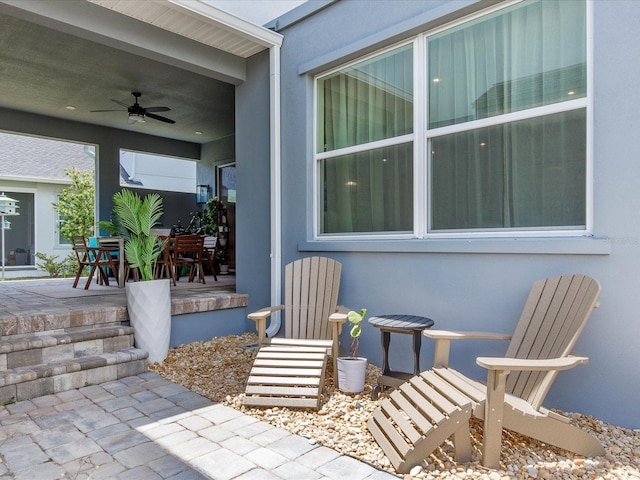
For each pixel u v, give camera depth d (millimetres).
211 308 4781
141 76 5785
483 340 3217
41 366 3322
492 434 2182
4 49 4922
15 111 7156
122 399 3146
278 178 4723
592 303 2395
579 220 2908
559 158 2992
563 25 2984
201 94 6543
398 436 2303
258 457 2314
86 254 6336
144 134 8828
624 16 2668
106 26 3961
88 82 5988
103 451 2379
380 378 3166
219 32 4395
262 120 4996
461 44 3488
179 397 3191
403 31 3678
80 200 11469
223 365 3922
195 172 11141
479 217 3387
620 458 2285
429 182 3674
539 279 2963
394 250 3717
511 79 3229
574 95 2932
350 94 4254
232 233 8969
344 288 4137
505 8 3244
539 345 2662
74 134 7816
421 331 3154
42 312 3811
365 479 2104
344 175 4309
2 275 10906
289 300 4074
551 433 2260
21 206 11625
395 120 3898
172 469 2191
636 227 2617
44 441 2494
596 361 2746
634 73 2631
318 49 4391
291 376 3035
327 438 2520
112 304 4316
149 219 4355
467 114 3453
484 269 3219
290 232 4676
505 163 3252
